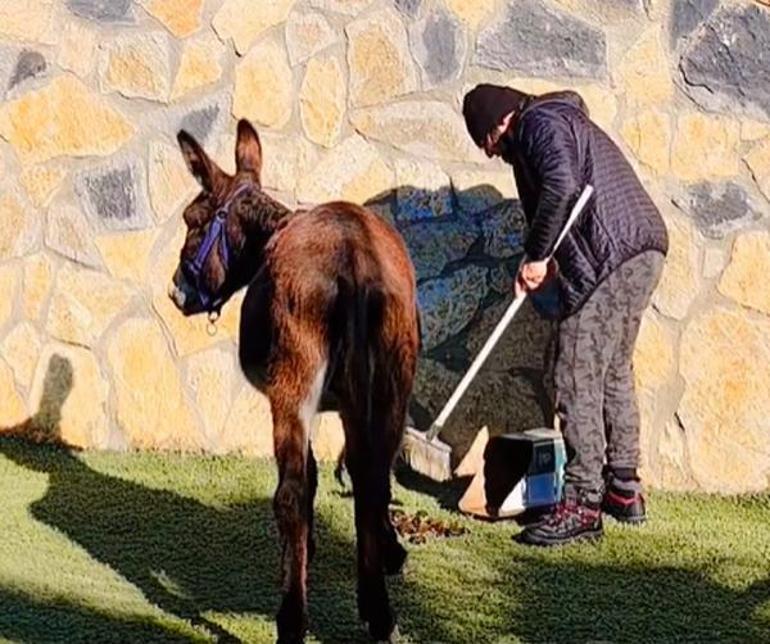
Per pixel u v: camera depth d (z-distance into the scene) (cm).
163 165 872
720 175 827
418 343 652
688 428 830
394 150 853
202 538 754
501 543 757
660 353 830
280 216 685
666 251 760
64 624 661
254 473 839
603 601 695
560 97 750
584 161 741
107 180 877
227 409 869
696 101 829
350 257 621
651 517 792
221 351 868
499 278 843
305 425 619
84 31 877
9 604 679
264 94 862
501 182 843
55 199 883
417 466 780
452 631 663
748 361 825
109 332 880
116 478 830
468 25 845
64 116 880
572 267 746
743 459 827
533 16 840
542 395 838
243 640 650
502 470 790
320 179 859
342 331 616
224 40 865
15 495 805
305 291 618
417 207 852
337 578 713
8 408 891
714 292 828
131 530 762
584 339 748
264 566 723
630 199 746
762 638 664
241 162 708
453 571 723
